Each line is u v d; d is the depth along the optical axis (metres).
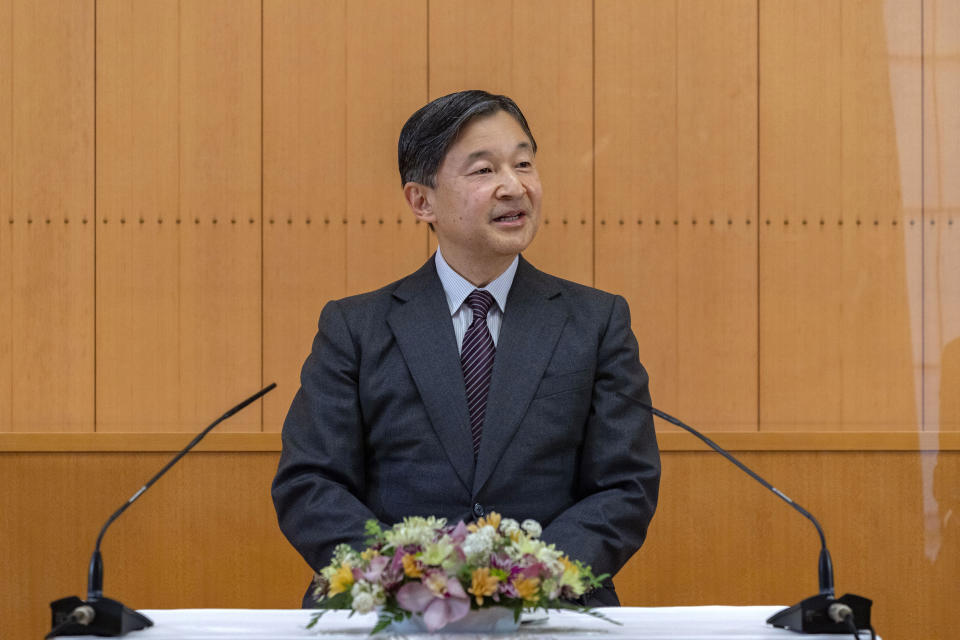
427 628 3.17
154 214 7.73
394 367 4.85
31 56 7.66
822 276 7.81
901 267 7.79
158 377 7.70
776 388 7.77
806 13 7.81
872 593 7.47
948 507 7.50
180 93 7.73
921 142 7.79
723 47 7.82
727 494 7.49
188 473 7.45
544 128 7.82
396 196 7.82
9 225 7.67
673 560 7.46
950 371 7.74
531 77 7.82
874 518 7.50
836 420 7.76
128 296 7.70
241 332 7.73
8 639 7.34
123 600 7.38
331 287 7.78
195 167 7.74
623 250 7.81
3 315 7.65
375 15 7.79
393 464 4.79
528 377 4.76
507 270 5.03
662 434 7.52
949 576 7.49
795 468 7.51
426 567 3.18
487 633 3.29
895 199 7.80
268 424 7.70
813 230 7.81
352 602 3.17
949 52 7.77
